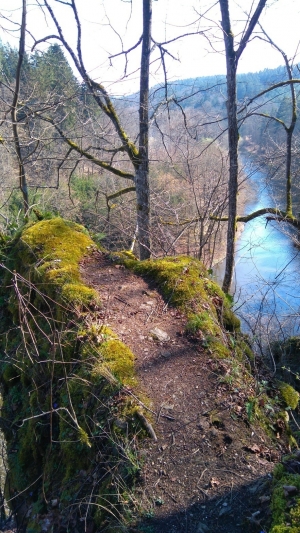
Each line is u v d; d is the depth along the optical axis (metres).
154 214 9.65
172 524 2.35
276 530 1.90
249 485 2.50
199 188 9.29
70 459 3.00
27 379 3.96
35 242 5.07
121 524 2.38
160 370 3.41
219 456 2.74
